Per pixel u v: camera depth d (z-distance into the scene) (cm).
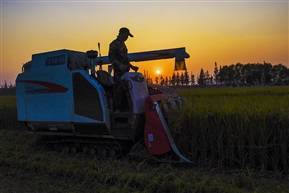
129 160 632
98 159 664
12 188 493
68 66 677
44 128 741
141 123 617
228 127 561
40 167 586
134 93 607
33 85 739
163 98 639
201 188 444
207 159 586
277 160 529
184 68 697
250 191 442
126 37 667
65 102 677
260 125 534
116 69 635
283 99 753
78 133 675
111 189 461
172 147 582
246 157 556
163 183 462
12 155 704
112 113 630
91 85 633
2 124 1258
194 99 848
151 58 727
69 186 496
